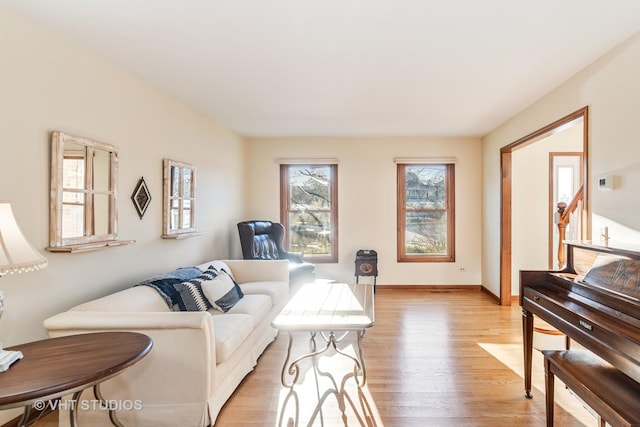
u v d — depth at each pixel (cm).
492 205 471
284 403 216
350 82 295
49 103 207
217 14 193
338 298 273
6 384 117
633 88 216
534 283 222
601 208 245
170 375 185
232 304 280
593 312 167
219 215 439
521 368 262
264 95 328
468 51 237
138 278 285
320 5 184
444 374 252
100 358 137
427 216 532
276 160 531
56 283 211
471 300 457
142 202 289
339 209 529
